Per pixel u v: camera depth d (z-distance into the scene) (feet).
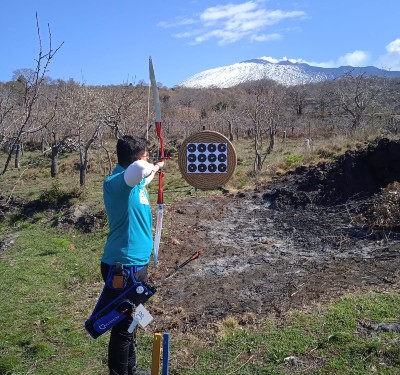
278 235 29.35
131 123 57.93
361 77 98.68
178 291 21.24
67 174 60.13
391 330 14.97
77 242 32.50
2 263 27.99
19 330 18.44
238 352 14.98
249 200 37.83
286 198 35.78
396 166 32.73
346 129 79.51
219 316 18.02
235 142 87.45
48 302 21.39
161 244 28.50
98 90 57.93
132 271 10.64
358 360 13.66
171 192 42.63
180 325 17.58
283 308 17.88
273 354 14.47
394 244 24.59
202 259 25.72
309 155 48.57
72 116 51.85
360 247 25.07
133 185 10.41
